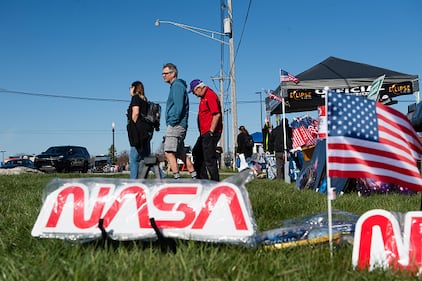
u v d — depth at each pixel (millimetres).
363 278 3104
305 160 12672
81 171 30906
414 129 4262
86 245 3721
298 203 6816
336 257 3533
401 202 7172
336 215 4539
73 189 3803
